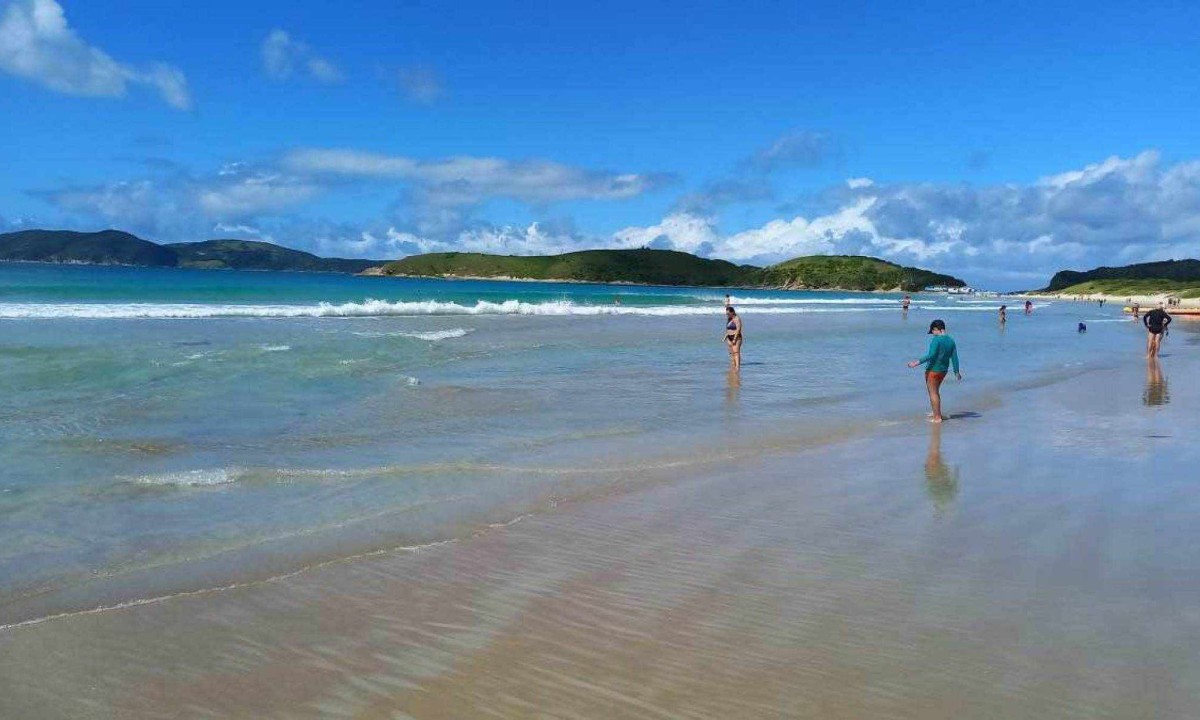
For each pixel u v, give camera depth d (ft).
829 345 93.76
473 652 14.85
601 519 23.65
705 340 95.04
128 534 21.63
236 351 62.39
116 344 64.08
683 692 13.35
